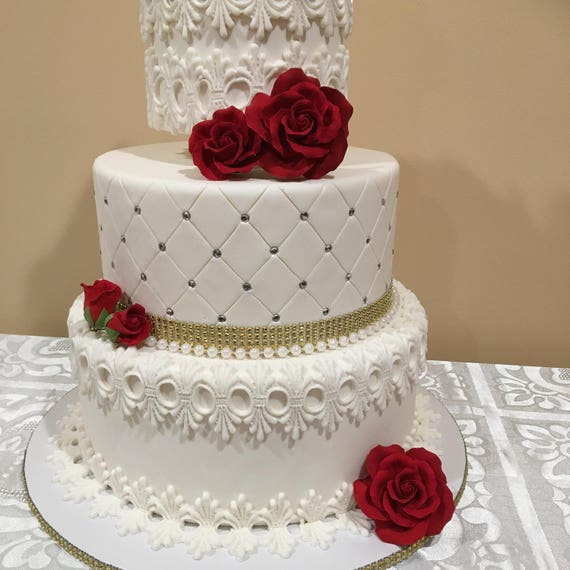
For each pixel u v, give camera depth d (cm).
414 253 258
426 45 230
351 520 150
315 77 141
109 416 147
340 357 138
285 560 136
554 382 244
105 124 251
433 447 182
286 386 128
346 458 147
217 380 128
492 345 271
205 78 134
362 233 141
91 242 270
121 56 241
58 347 269
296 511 145
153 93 153
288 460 139
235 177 135
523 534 157
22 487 172
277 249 129
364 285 147
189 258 130
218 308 133
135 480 149
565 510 167
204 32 133
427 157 244
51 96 250
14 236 273
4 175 263
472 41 228
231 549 137
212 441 135
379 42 231
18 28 242
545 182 243
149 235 134
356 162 160
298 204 126
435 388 236
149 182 130
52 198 265
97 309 144
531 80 230
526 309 263
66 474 166
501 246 254
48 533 149
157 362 133
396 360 146
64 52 243
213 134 129
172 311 138
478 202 248
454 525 160
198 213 126
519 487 177
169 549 139
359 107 239
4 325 290
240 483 140
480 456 192
